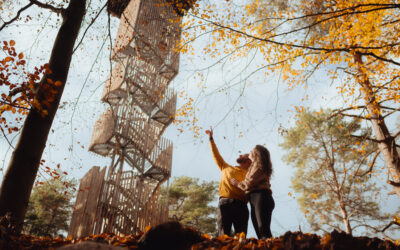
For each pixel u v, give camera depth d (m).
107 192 8.61
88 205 8.76
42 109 3.85
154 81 12.68
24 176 3.47
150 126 12.05
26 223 17.50
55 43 4.50
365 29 6.35
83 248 1.00
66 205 18.09
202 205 20.44
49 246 2.25
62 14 4.85
